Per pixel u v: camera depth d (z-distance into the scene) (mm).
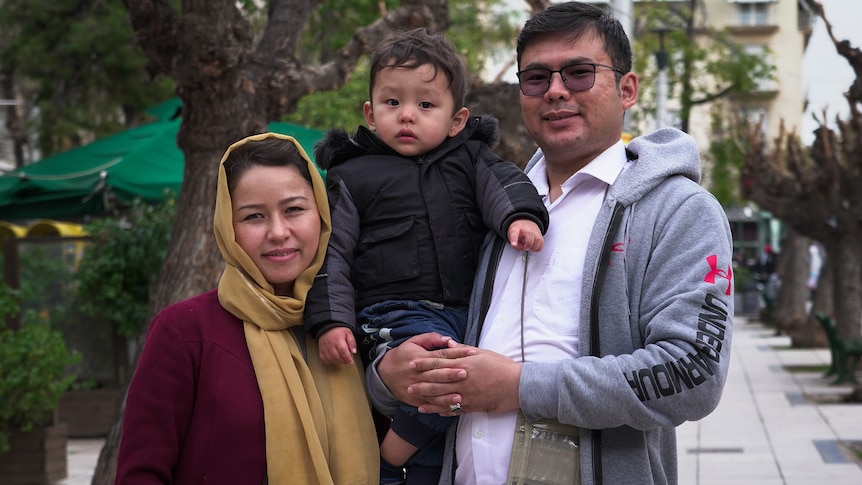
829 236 14031
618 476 2621
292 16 6391
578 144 2855
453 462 2818
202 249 5844
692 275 2576
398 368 2721
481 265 2934
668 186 2740
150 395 2703
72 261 10758
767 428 10352
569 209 2889
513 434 2699
